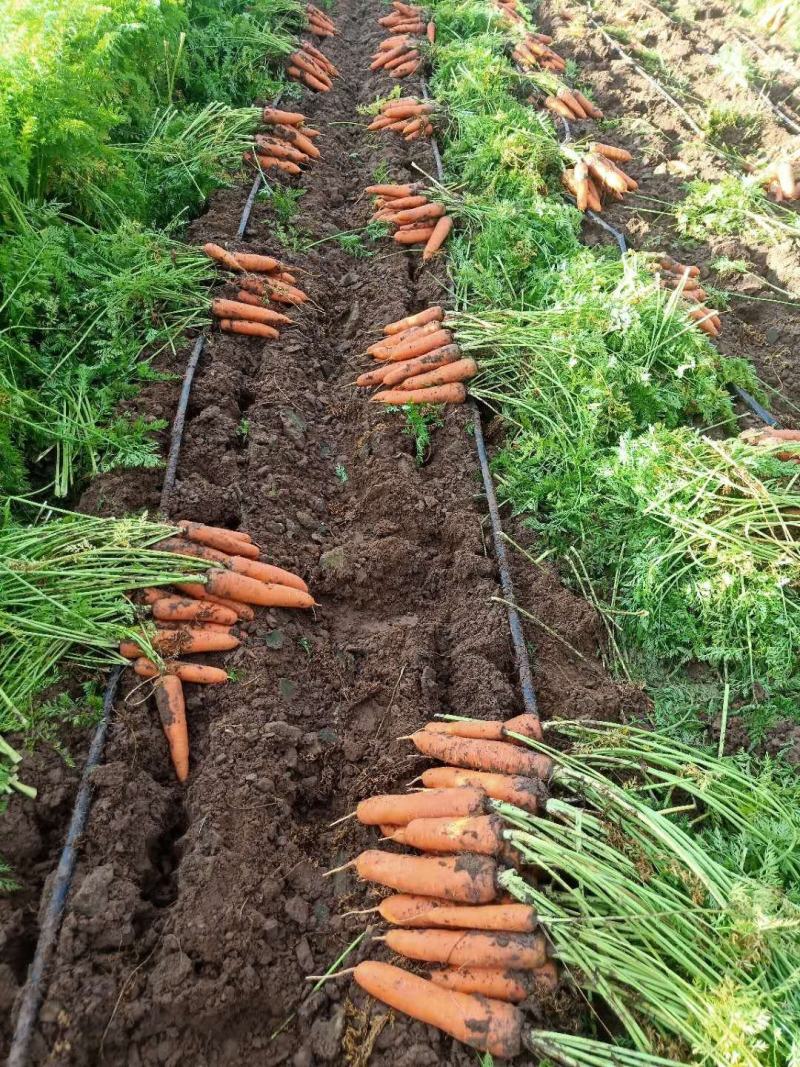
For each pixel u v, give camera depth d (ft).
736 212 6.23
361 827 2.97
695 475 3.72
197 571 3.42
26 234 4.27
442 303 5.28
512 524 4.04
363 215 6.39
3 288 4.14
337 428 4.73
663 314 4.53
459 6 9.66
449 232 5.90
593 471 3.99
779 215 6.47
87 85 4.88
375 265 5.84
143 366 4.31
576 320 4.58
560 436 4.16
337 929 2.71
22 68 4.32
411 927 2.59
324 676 3.45
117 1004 2.42
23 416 3.82
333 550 3.89
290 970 2.60
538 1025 2.37
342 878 2.85
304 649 3.52
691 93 8.57
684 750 3.12
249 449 4.25
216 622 3.36
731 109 7.74
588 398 4.17
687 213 6.30
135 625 3.23
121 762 2.91
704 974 2.30
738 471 3.68
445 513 4.06
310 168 6.96
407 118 7.39
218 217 5.77
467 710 3.22
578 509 3.92
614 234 6.11
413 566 3.84
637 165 7.11
